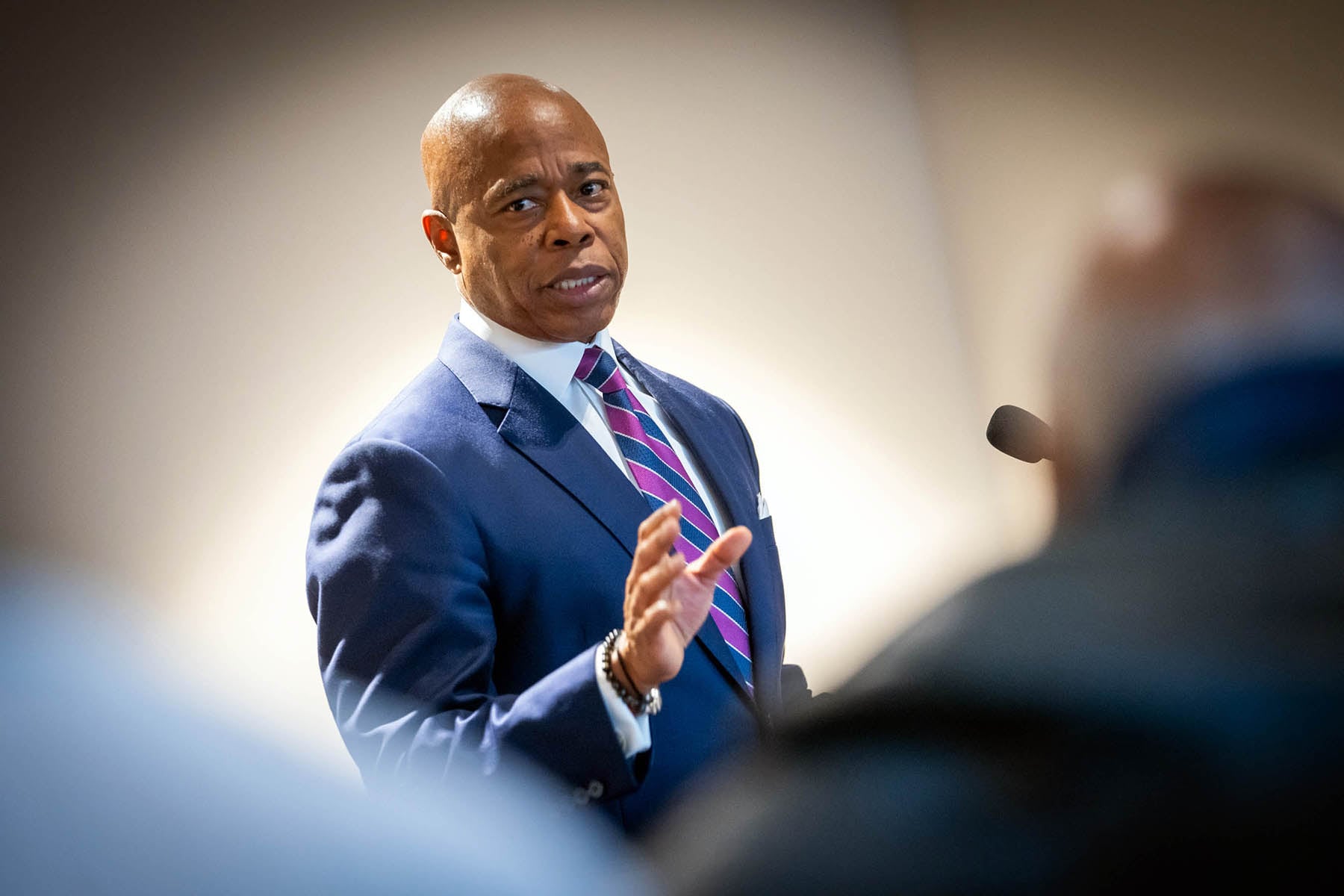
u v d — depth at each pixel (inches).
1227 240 68.2
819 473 457.1
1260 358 66.3
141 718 41.5
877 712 64.6
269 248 418.0
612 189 265.1
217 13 414.6
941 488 456.1
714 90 452.8
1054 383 71.0
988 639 64.9
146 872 39.3
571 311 259.6
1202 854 59.3
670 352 450.6
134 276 412.2
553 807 207.6
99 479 410.9
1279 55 308.0
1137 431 67.6
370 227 422.6
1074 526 70.4
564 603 246.1
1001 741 62.1
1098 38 373.7
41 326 407.8
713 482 274.5
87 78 408.5
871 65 459.2
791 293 456.4
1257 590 62.8
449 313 426.3
